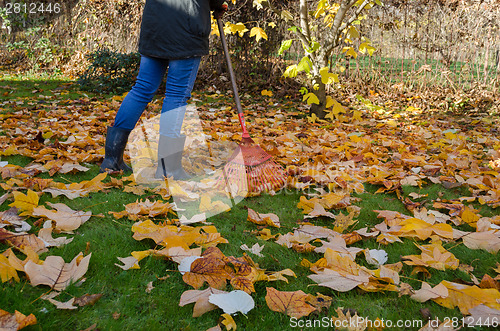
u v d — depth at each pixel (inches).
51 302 47.8
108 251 62.2
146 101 98.7
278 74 283.0
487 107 245.1
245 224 78.1
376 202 94.0
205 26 96.3
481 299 51.6
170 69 95.7
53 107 191.9
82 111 187.5
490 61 277.0
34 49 371.2
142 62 97.5
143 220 74.7
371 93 273.1
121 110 97.6
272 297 51.0
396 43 274.5
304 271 61.8
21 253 59.3
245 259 60.0
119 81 259.1
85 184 87.3
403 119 223.1
